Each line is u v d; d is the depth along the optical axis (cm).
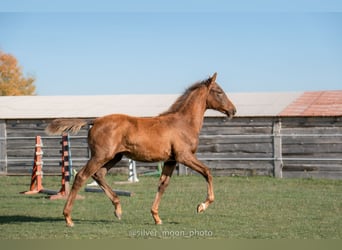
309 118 2045
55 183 1947
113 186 1777
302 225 1017
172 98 2661
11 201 1398
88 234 925
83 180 988
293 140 2064
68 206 998
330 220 1073
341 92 2389
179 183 1858
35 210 1238
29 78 4319
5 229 976
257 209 1220
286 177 2058
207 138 2172
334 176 1994
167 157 1016
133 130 992
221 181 1917
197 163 1020
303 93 2444
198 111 1059
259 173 2106
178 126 1022
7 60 4206
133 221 1072
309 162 2036
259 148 2109
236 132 2147
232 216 1124
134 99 2688
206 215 1141
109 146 983
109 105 2584
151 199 1417
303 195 1481
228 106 1104
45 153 2336
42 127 2348
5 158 2370
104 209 1245
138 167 2269
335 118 2014
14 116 2433
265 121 2109
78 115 2414
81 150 2319
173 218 1105
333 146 2008
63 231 953
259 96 2445
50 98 2814
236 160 2134
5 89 4197
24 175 2291
